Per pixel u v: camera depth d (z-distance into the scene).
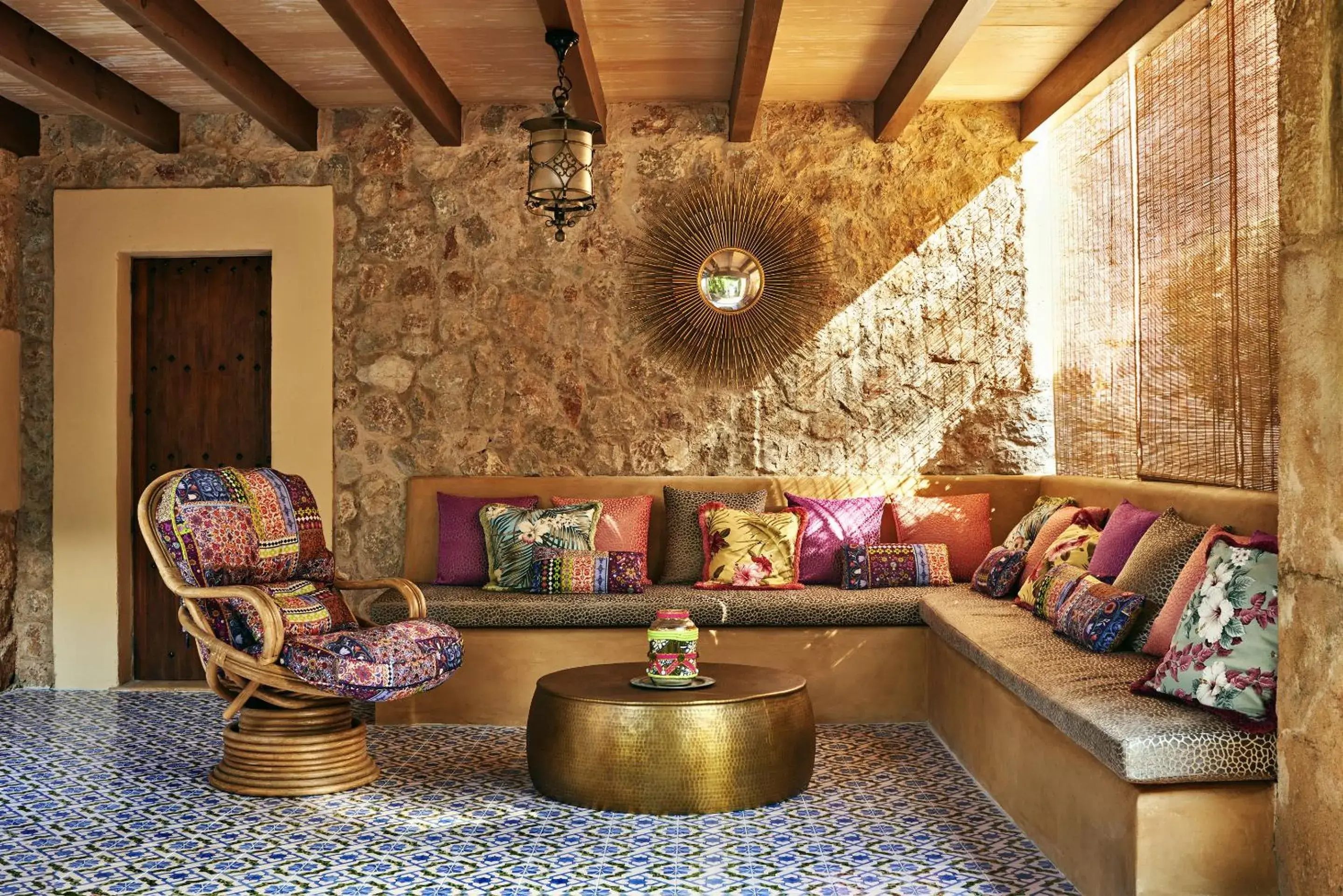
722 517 5.58
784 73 5.62
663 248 6.07
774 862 3.32
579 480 5.96
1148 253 5.04
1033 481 6.01
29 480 6.08
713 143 6.10
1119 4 4.83
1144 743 2.78
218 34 4.84
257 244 6.08
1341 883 2.52
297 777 4.03
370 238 6.11
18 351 6.05
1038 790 3.46
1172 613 3.65
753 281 6.07
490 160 6.11
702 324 6.08
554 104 6.05
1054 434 6.16
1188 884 2.78
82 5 4.59
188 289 6.25
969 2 4.20
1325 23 2.61
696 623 5.13
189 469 4.19
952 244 6.13
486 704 5.14
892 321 6.12
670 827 3.64
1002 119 6.15
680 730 3.76
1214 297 4.46
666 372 6.10
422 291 6.11
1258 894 2.81
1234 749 2.80
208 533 4.04
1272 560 3.02
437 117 5.55
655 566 5.88
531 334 6.10
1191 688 3.04
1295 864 2.71
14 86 5.61
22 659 6.08
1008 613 4.70
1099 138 5.50
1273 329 4.02
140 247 6.08
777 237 6.08
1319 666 2.62
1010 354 6.14
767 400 6.10
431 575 5.90
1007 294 6.14
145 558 6.25
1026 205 6.13
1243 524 3.86
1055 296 6.10
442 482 6.00
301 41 5.09
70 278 6.06
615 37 5.08
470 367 6.11
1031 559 5.05
